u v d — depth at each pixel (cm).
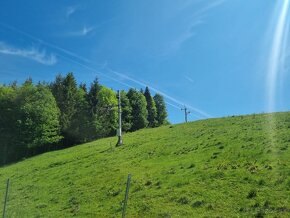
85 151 6181
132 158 4675
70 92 11119
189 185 3039
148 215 2711
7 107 9662
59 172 4947
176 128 6328
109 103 11400
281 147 3506
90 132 10775
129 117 12281
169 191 3031
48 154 7300
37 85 10419
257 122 5156
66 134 10625
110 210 3019
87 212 3105
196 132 5391
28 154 9712
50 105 9738
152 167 3938
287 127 4441
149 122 14388
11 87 10956
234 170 3105
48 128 9544
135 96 12925
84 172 4544
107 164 4666
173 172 3506
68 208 3356
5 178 5456
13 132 9600
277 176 2744
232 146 3941
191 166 3547
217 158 3616
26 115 9394
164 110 15925
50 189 4184
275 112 5838
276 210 2278
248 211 2359
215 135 4800
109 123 11094
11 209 3709
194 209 2598
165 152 4519
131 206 2962
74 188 3950
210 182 2977
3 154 9469
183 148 4494
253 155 3409
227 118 6159
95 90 11231
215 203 2594
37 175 5128
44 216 3275
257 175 2858
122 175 3919
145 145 5284
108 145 6219
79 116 10919
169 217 2566
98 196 3450
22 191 4381
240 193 2631
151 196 3041
